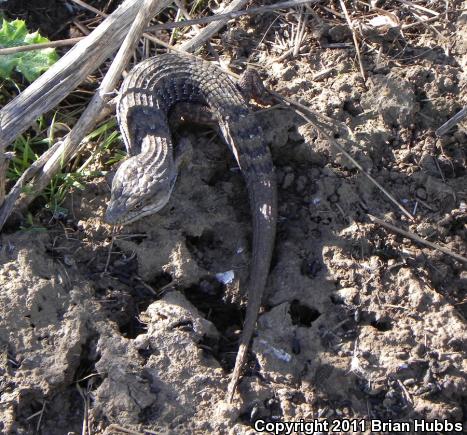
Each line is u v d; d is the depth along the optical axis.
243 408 0.30
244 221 0.35
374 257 0.33
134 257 0.33
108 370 0.30
